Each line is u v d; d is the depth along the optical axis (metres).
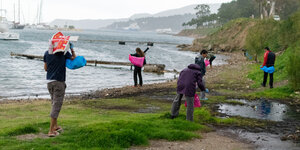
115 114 9.45
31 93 16.00
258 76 18.27
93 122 7.08
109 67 30.53
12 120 8.20
